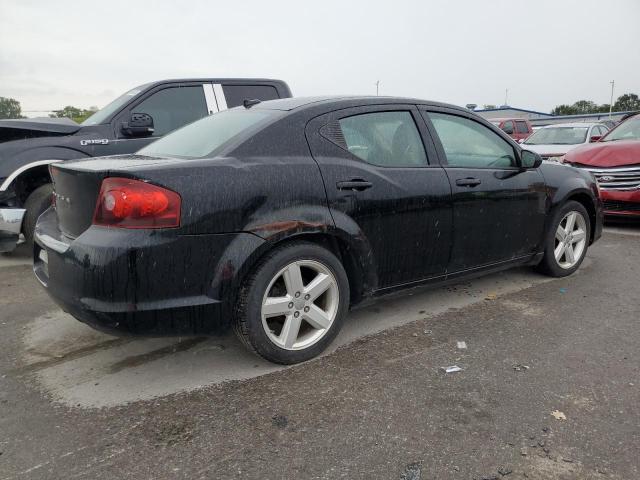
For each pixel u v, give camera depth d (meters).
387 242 3.48
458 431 2.51
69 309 2.78
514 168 4.37
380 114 3.64
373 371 3.11
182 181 2.69
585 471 2.23
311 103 3.43
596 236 5.25
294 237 3.10
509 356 3.29
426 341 3.53
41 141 5.63
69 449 2.42
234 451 2.38
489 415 2.64
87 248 2.62
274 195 2.95
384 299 3.67
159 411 2.72
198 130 3.67
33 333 3.75
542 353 3.33
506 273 5.11
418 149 3.76
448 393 2.85
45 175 5.68
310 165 3.14
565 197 4.71
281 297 3.09
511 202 4.24
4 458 2.35
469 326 3.79
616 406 2.71
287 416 2.65
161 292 2.68
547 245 4.71
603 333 3.64
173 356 3.37
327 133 3.32
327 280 3.24
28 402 2.83
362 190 3.32
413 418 2.62
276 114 3.29
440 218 3.74
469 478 2.19
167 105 6.48
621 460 2.29
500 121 21.88
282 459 2.32
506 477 2.19
